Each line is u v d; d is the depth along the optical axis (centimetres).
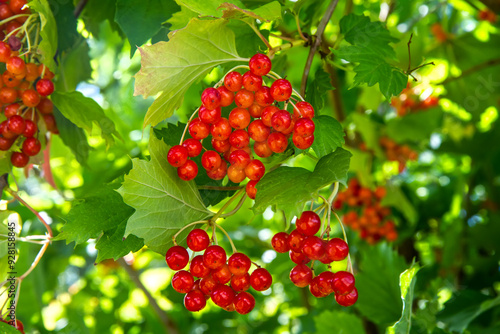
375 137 69
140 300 96
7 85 41
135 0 43
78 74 51
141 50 34
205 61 36
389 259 53
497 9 68
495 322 57
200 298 35
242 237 78
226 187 39
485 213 80
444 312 54
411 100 73
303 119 34
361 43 42
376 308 54
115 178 42
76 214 38
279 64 44
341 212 78
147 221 36
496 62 66
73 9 47
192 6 35
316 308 77
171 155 35
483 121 89
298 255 35
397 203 72
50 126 45
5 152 42
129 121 86
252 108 36
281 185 34
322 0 46
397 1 72
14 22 41
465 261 74
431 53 71
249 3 42
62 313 86
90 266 86
